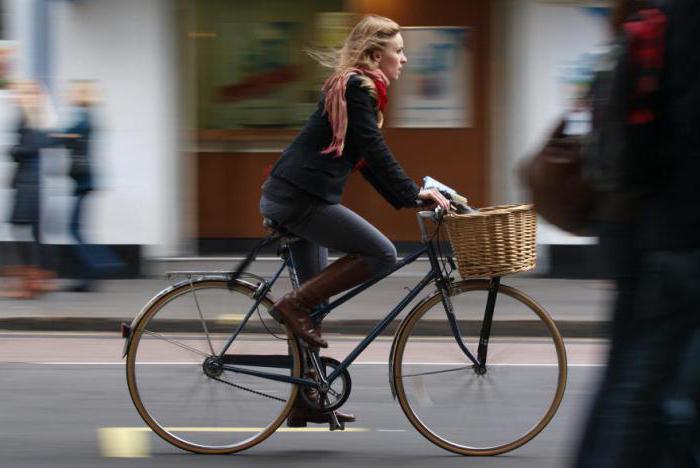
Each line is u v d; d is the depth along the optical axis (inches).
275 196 576.4
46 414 703.1
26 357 910.4
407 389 610.9
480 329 608.4
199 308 610.9
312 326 592.4
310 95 1381.6
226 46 1370.6
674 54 342.3
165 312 611.8
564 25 1316.4
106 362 885.8
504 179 1358.3
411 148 1387.8
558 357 610.2
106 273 1317.7
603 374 374.0
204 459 598.9
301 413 613.3
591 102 371.2
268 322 607.2
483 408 610.9
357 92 561.0
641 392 354.6
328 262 613.6
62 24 1307.8
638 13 352.5
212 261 1349.7
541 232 1299.2
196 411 612.1
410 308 626.8
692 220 352.2
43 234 1189.1
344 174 574.9
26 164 1159.6
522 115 1336.1
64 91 1311.5
